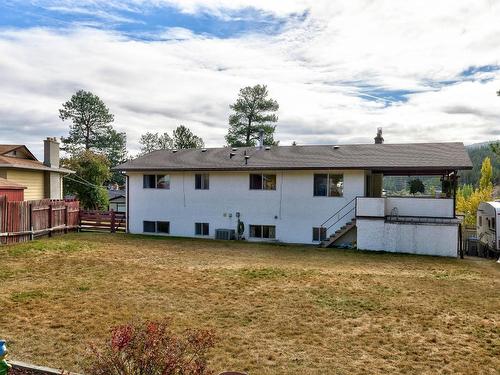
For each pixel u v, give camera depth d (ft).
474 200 110.01
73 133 182.29
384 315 27.43
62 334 22.56
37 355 19.65
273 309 28.35
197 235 76.33
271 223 71.00
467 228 89.66
